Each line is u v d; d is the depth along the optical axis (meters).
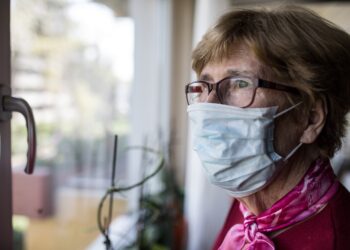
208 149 0.69
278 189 0.67
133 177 1.80
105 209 1.53
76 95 1.42
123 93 1.79
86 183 1.49
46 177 1.26
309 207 0.62
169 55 2.43
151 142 1.96
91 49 1.50
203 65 0.72
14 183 1.04
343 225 0.60
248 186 0.68
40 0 1.19
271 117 0.63
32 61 1.16
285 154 0.65
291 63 0.61
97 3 1.52
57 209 1.33
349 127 0.72
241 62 0.64
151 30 2.11
